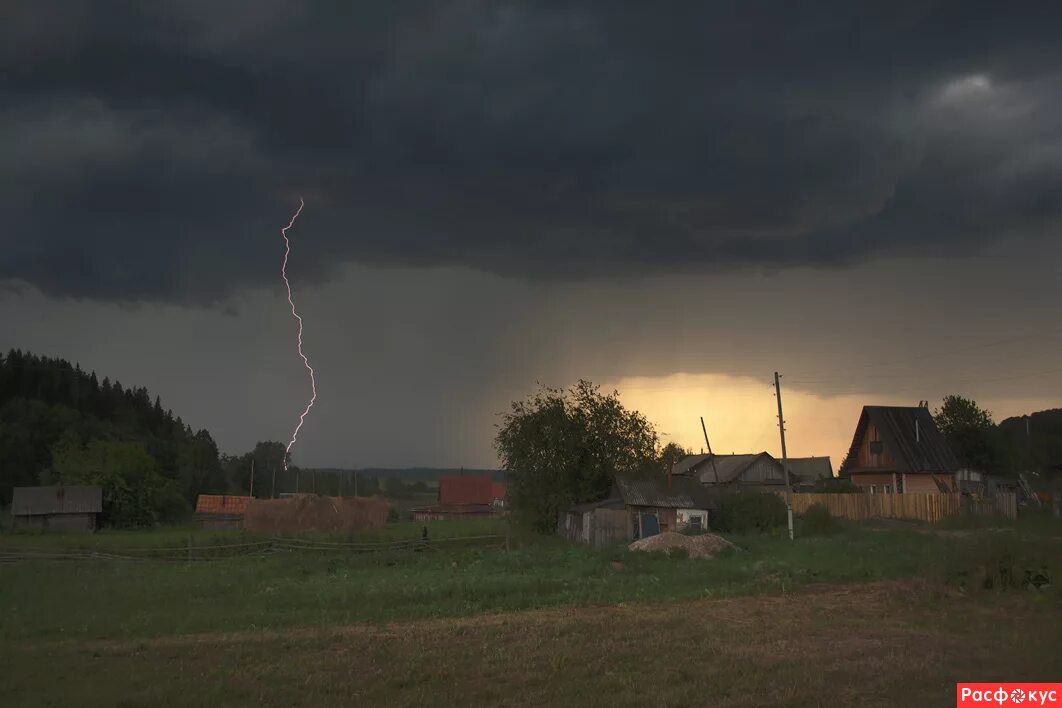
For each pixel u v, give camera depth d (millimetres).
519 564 34719
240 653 16625
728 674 14141
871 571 29297
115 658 16469
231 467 141125
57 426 104062
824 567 30875
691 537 39188
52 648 17766
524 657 15719
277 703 12852
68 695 13438
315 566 35688
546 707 12383
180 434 146625
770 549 39375
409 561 38000
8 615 22812
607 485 55000
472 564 35750
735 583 27516
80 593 27391
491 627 19281
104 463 77312
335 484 137500
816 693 12727
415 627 19766
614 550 37656
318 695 13273
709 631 18328
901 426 71188
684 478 54312
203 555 43844
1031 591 22734
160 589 28219
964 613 20375
